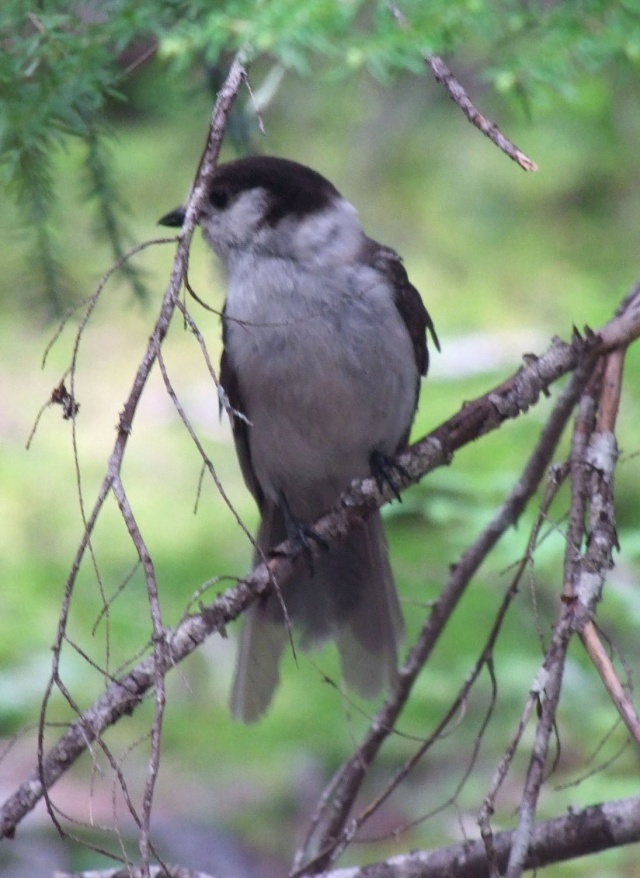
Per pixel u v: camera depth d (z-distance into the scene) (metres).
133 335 12.74
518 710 8.30
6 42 4.95
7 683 9.04
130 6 4.94
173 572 10.48
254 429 7.08
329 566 6.83
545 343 11.12
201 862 8.22
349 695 7.76
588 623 4.22
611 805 4.81
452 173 13.26
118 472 3.99
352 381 6.71
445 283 12.45
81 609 9.96
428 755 8.52
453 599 6.00
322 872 5.05
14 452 11.86
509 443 9.85
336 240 6.70
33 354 12.65
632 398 9.43
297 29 4.90
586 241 12.75
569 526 4.54
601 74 9.10
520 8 5.44
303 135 12.44
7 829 4.36
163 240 4.22
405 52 4.98
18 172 5.41
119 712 4.37
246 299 6.72
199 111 6.51
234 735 9.29
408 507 7.29
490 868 4.01
